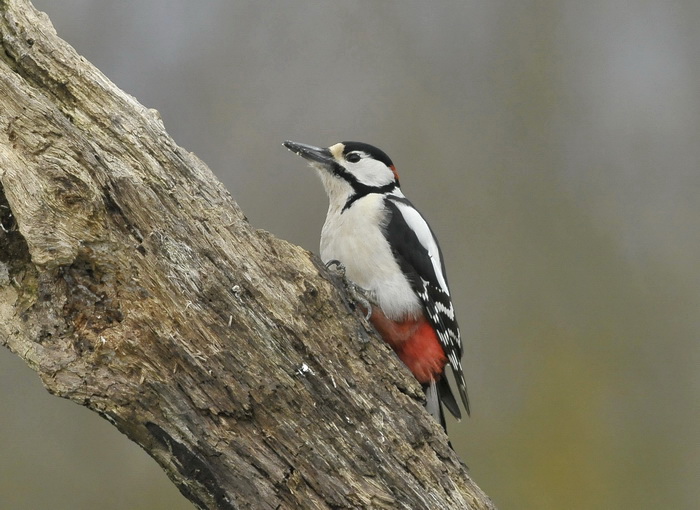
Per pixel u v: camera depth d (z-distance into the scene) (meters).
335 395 6.53
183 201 6.46
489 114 14.73
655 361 13.48
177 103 13.98
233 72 14.27
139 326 6.07
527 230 14.16
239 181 13.66
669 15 15.55
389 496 6.46
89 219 6.03
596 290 13.90
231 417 6.19
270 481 6.20
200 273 6.31
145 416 6.04
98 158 6.21
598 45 15.32
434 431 6.80
